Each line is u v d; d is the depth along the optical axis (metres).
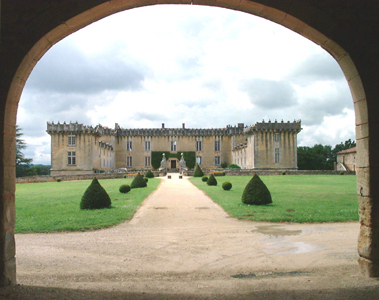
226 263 7.46
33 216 13.87
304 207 16.05
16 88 5.30
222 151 73.38
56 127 56.91
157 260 7.75
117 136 72.75
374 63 5.68
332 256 7.88
